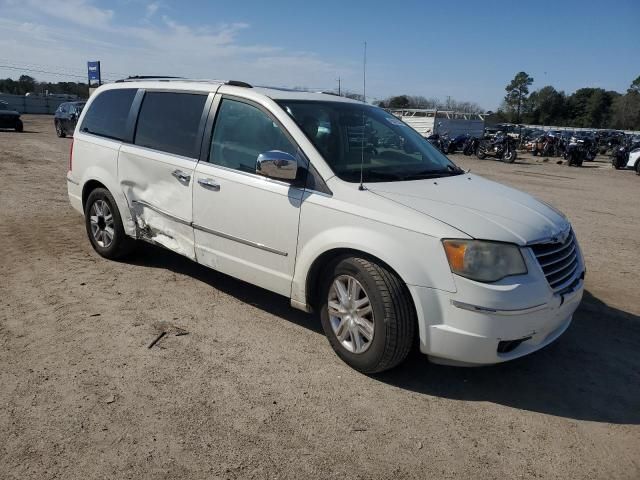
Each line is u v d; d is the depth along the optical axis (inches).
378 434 119.2
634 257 276.7
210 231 174.1
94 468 104.3
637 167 814.5
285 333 164.4
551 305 131.1
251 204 160.4
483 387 141.3
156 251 237.6
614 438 122.9
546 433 123.5
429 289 127.5
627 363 158.6
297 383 137.2
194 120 182.5
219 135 174.4
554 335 141.6
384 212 135.0
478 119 1348.4
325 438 116.7
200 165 176.1
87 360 142.8
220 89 178.5
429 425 123.6
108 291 190.5
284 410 125.6
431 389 138.6
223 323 169.2
